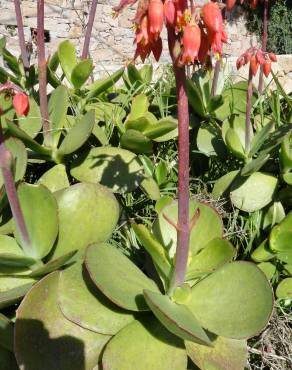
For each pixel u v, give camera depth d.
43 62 0.72
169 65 1.25
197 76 0.93
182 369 0.48
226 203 0.73
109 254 0.54
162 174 0.79
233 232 0.66
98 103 0.92
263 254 0.64
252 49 0.74
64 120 0.75
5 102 0.77
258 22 4.21
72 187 0.59
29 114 0.77
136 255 0.67
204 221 0.59
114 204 0.60
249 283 0.51
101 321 0.50
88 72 0.90
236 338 0.48
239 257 0.69
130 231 0.70
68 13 3.27
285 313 0.61
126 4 0.41
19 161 0.65
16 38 3.04
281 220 0.67
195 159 0.87
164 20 0.40
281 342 0.59
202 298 0.53
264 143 0.79
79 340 0.50
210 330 0.50
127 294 0.51
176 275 0.52
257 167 0.65
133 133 0.72
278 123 0.84
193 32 0.39
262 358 0.57
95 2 0.98
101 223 0.59
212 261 0.55
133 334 0.50
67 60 0.95
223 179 0.74
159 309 0.45
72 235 0.58
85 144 0.83
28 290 0.52
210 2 0.40
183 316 0.49
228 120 0.80
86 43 1.00
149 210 0.75
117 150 0.72
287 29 4.31
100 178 0.69
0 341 0.52
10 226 0.63
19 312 0.49
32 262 0.57
